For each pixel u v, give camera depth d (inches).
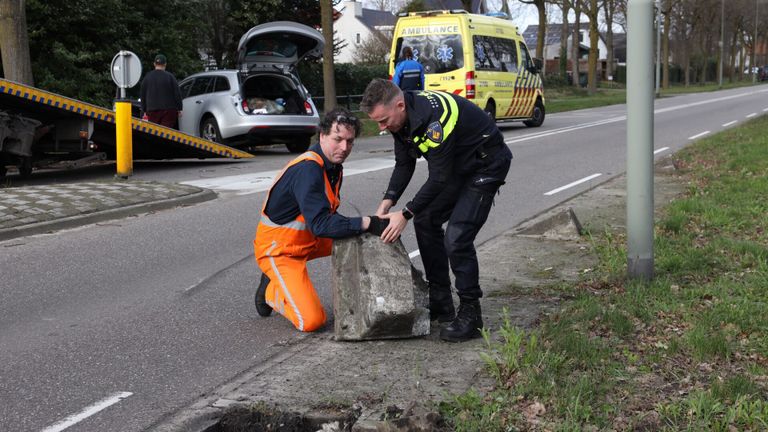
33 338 199.6
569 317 193.6
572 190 432.1
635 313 196.9
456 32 761.0
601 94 1977.1
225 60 1184.8
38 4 789.2
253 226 340.2
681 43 3216.0
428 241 199.0
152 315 219.0
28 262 275.9
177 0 1014.4
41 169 557.9
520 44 859.4
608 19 2699.3
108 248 298.5
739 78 3833.7
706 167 491.5
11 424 149.3
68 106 472.4
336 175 195.9
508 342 167.5
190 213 369.7
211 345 194.4
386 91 175.2
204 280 256.1
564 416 141.3
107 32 874.8
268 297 207.5
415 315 188.9
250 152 679.1
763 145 578.6
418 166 534.3
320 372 169.6
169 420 150.3
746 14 3225.9
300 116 628.4
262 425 148.2
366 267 187.6
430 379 162.7
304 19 1230.9
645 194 226.7
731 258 254.2
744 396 142.7
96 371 176.9
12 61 610.9
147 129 514.3
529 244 296.5
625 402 146.6
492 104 798.5
